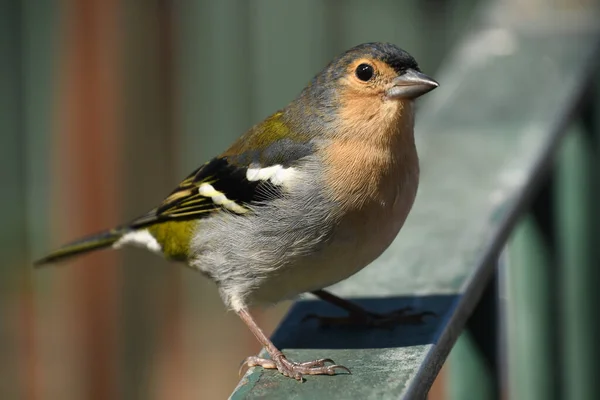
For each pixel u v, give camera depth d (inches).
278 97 575.2
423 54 589.6
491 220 297.6
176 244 306.2
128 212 541.6
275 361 237.1
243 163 281.1
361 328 257.3
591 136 423.8
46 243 540.4
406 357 233.3
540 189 352.2
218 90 563.2
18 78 538.3
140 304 537.0
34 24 535.5
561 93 396.8
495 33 474.6
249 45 567.2
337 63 279.9
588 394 403.2
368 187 261.4
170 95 552.1
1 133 540.7
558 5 483.2
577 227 409.1
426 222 300.5
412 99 272.4
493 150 349.4
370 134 267.4
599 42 453.4
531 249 354.3
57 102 536.1
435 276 271.6
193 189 294.5
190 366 548.4
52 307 537.3
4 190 541.3
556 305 354.6
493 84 411.5
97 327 532.1
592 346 405.1
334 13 580.7
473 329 289.3
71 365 535.8
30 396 538.3
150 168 548.1
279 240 268.7
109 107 534.9
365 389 218.5
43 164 539.2
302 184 265.7
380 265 282.2
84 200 536.4
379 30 587.8
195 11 555.2
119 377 534.6
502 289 378.6
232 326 552.4
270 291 280.1
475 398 288.4
